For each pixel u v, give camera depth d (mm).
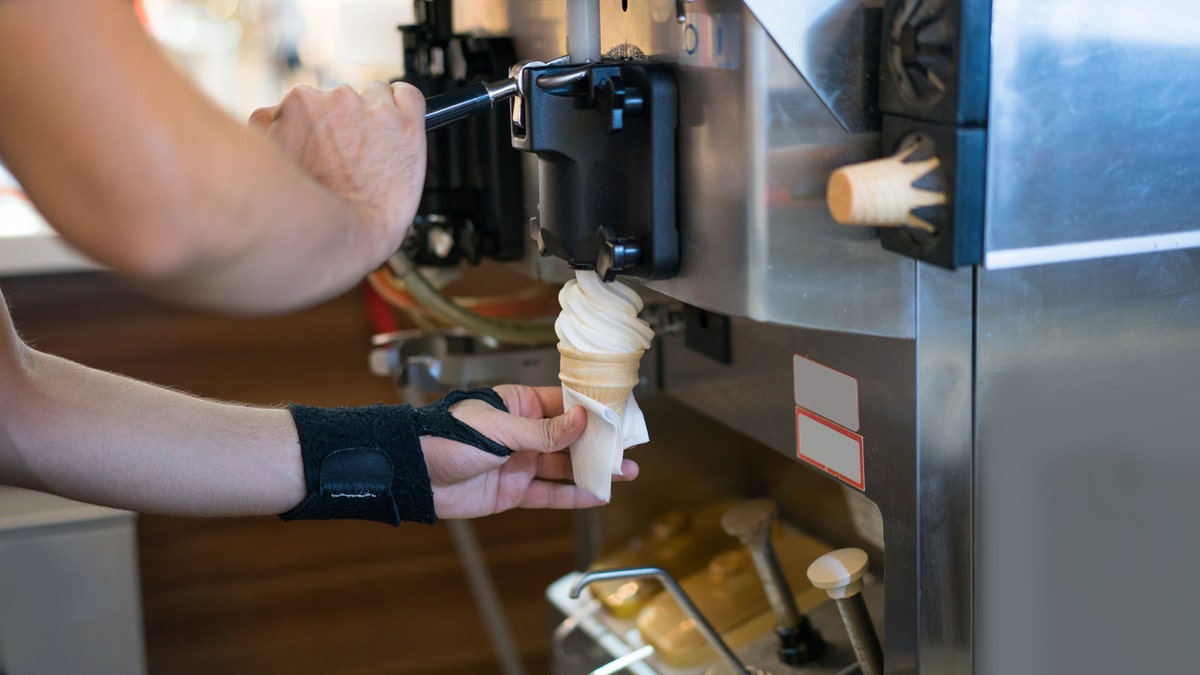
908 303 618
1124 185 595
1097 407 680
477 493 829
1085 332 665
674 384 927
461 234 983
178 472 753
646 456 1173
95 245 455
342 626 1930
